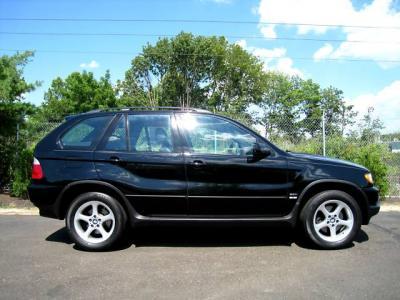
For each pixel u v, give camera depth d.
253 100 58.62
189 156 5.25
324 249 5.32
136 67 55.09
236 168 5.23
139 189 5.20
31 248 5.45
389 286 4.04
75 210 5.29
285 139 12.48
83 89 40.47
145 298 3.77
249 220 5.25
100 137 5.39
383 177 9.59
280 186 5.25
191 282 4.18
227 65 56.28
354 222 5.33
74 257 5.05
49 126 10.79
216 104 56.72
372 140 11.24
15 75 10.34
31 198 5.32
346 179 5.31
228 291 3.94
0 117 9.88
